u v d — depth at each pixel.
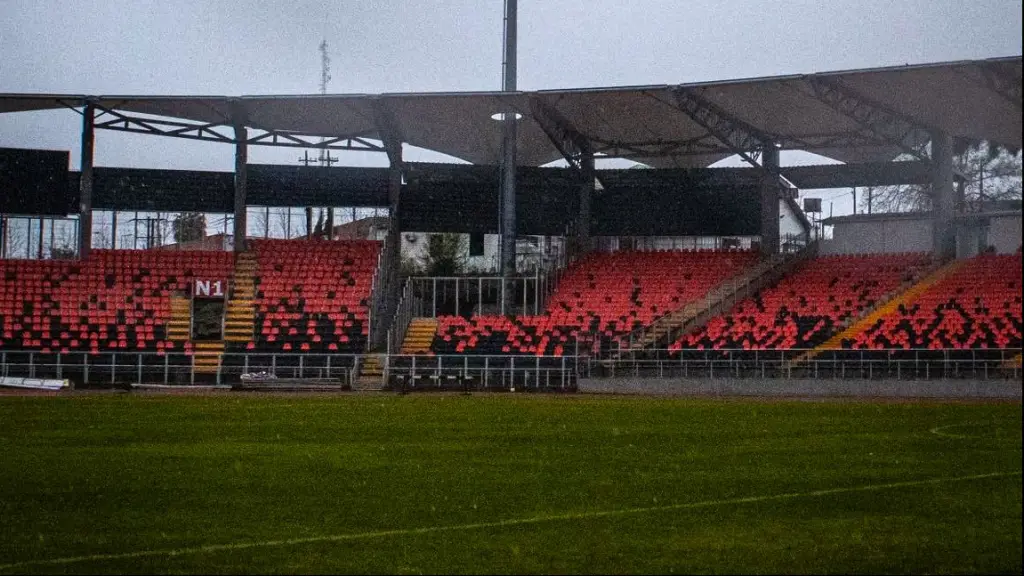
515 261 57.69
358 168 63.69
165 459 22.05
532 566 12.76
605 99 53.09
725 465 20.67
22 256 62.16
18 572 12.80
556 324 56.34
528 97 53.06
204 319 56.31
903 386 43.25
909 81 38.22
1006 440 24.50
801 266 56.06
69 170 62.88
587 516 15.59
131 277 57.19
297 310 56.69
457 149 62.09
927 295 44.19
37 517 15.92
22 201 59.81
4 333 53.53
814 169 62.88
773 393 45.56
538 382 48.97
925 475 18.95
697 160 63.28
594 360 49.56
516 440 25.48
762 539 13.94
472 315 60.06
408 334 56.47
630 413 33.91
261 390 49.00
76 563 13.20
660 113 54.91
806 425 28.97
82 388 48.84
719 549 13.43
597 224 65.50
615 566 12.70
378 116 56.53
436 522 15.31
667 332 53.38
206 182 64.06
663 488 17.94
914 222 54.59
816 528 14.54
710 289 57.09
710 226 64.69
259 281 58.22
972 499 16.47
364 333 55.69
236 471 20.27
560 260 62.72
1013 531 14.13
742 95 50.88
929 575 12.02
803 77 47.03
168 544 14.15
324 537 14.45
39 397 42.62
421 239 63.25
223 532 14.82
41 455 22.77
